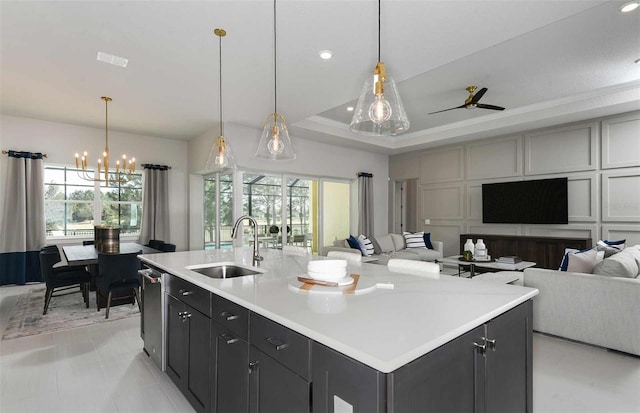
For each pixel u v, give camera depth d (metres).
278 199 6.35
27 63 3.31
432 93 4.72
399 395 0.93
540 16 2.53
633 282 2.69
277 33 2.78
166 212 6.48
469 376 1.21
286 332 1.22
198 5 2.41
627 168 4.98
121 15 2.52
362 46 2.99
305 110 4.82
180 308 2.12
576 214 5.49
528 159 6.04
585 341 2.93
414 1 2.34
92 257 3.74
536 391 2.20
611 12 2.76
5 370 2.50
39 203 5.30
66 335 3.20
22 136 5.21
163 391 2.21
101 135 5.91
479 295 1.54
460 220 7.05
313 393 1.11
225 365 1.62
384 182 8.32
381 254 6.04
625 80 4.29
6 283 5.10
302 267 2.32
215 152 3.17
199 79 3.72
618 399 2.10
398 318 1.22
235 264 2.52
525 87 4.52
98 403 2.07
